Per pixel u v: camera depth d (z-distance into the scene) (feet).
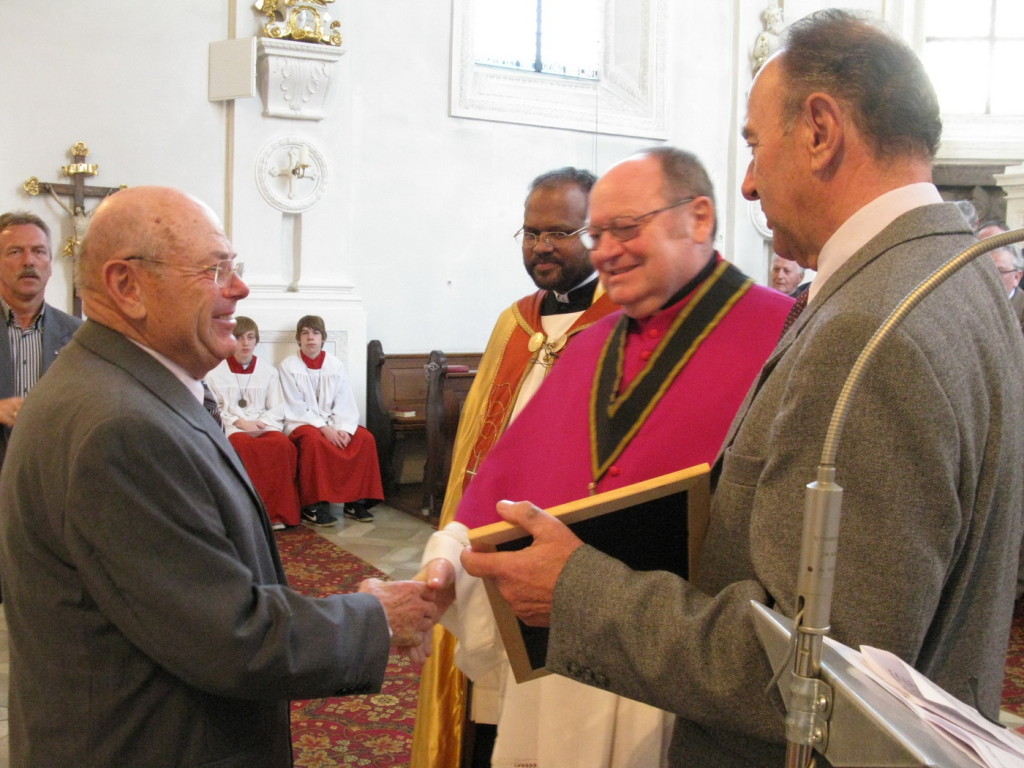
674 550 4.65
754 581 3.77
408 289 25.77
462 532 6.03
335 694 5.11
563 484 5.97
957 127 31.30
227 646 4.53
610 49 28.32
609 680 4.06
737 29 29.58
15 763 4.87
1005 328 3.98
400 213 25.53
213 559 4.65
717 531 4.16
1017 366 3.94
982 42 31.60
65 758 4.70
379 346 23.76
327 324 23.44
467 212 26.37
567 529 4.39
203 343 5.25
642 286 5.82
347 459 21.20
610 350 6.23
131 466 4.54
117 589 4.53
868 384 3.43
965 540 3.66
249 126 22.79
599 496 4.56
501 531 4.51
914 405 3.38
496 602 4.63
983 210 30.96
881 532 3.36
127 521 4.49
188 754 4.81
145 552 4.50
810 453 3.57
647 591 3.99
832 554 2.89
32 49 21.18
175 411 5.00
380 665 5.20
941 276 2.85
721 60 29.68
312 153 23.30
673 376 5.82
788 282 19.71
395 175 25.38
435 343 26.25
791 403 3.65
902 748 2.48
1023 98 31.53
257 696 4.72
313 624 4.87
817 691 2.89
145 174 22.24
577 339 6.64
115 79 21.89
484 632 5.83
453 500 9.07
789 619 3.32
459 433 9.28
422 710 8.20
